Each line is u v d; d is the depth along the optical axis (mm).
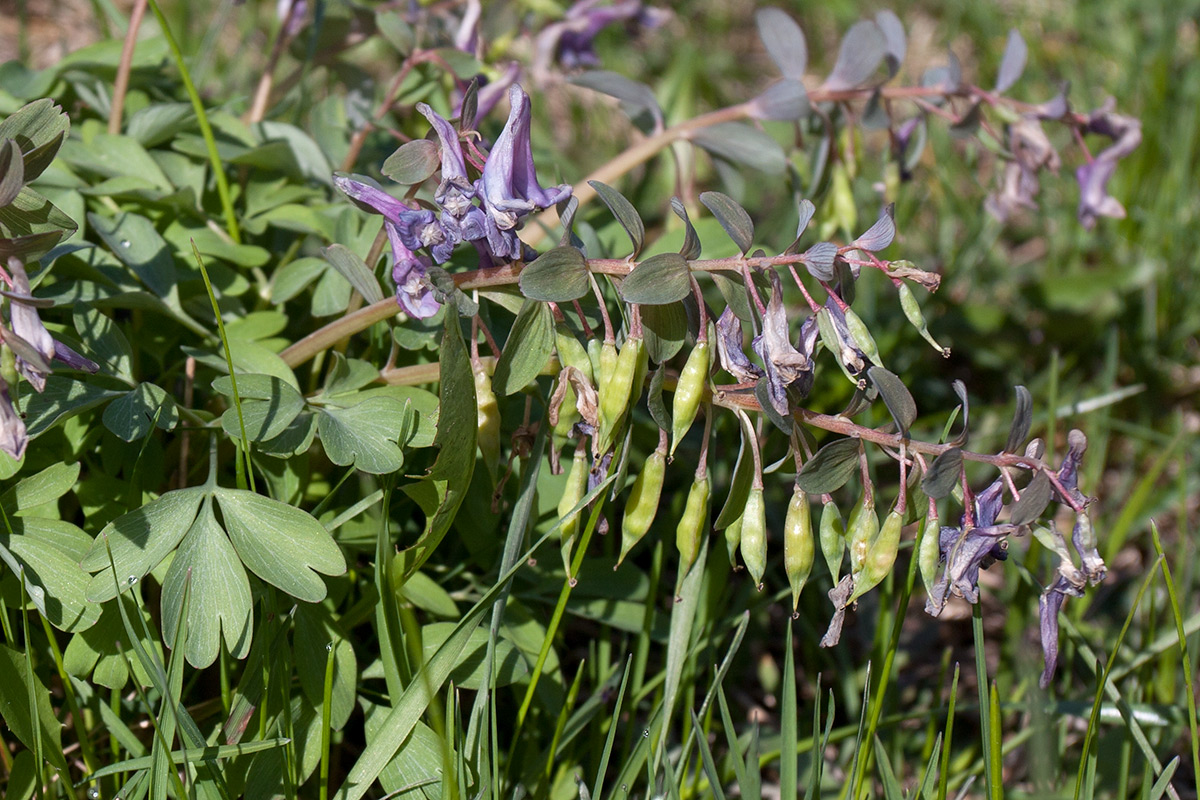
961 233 1096
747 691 772
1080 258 1083
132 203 738
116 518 667
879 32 753
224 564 661
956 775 741
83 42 1176
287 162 755
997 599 815
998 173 770
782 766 674
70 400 671
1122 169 1068
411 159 666
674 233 762
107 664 667
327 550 662
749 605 772
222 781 659
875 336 875
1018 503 645
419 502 670
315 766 670
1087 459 851
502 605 672
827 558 663
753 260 654
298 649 674
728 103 1309
